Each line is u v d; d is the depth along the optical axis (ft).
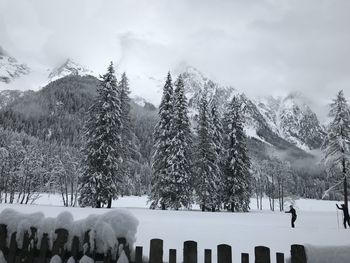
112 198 117.29
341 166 115.14
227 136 152.56
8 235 12.98
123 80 140.46
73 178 176.76
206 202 137.80
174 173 122.93
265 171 248.73
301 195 445.37
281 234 49.16
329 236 48.93
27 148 176.45
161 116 135.95
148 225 55.01
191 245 11.66
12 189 166.50
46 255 12.47
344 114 117.39
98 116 118.62
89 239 12.04
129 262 11.66
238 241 41.27
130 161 134.10
